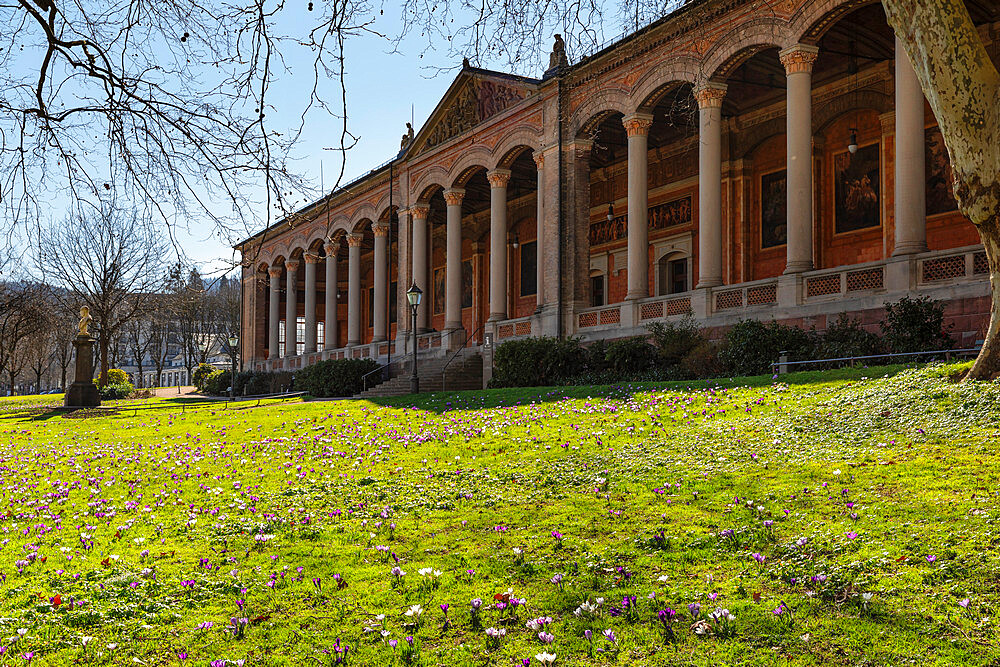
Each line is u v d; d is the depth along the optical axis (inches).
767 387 652.7
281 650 225.0
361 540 334.3
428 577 273.1
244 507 415.5
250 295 2466.8
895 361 742.5
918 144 830.5
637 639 214.4
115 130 209.9
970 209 441.4
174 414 1131.9
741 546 282.2
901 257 818.8
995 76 393.7
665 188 1476.4
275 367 2246.6
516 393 881.5
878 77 1112.8
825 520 299.3
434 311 2178.9
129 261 1435.8
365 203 1852.9
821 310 884.6
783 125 1259.2
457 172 1533.0
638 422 583.8
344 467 534.9
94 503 452.8
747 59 1091.3
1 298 1702.8
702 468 413.1
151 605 261.3
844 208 1181.7
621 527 321.7
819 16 906.7
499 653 212.8
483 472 466.9
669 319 1072.8
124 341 2844.5
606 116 1215.6
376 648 221.0
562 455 495.5
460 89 1520.7
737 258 1327.5
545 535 317.7
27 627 244.4
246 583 282.4
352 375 1568.7
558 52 1262.3
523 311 1815.9
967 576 234.8
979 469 343.6
